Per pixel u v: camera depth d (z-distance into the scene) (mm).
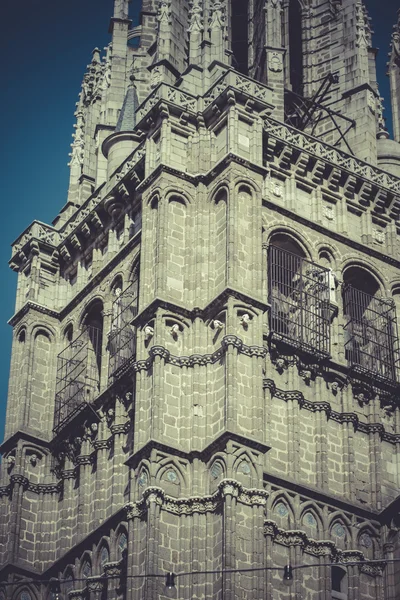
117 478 91000
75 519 93812
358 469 91688
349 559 88312
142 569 84312
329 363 93250
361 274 98438
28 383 99375
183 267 92438
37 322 101500
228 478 84625
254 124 96000
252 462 85688
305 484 89250
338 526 89125
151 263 92875
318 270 95875
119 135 102438
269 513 87312
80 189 107688
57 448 96875
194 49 99625
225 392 87312
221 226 92750
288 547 86938
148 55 108625
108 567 87688
